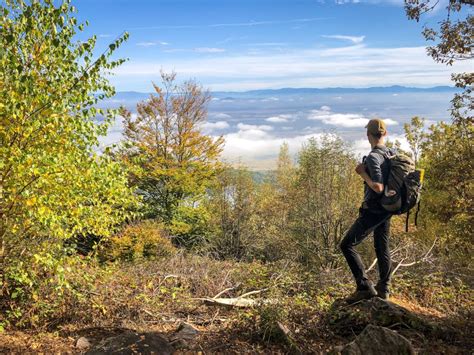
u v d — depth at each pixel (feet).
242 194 83.20
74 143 16.33
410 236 37.81
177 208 74.84
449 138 48.34
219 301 16.57
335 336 12.66
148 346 11.39
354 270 14.01
